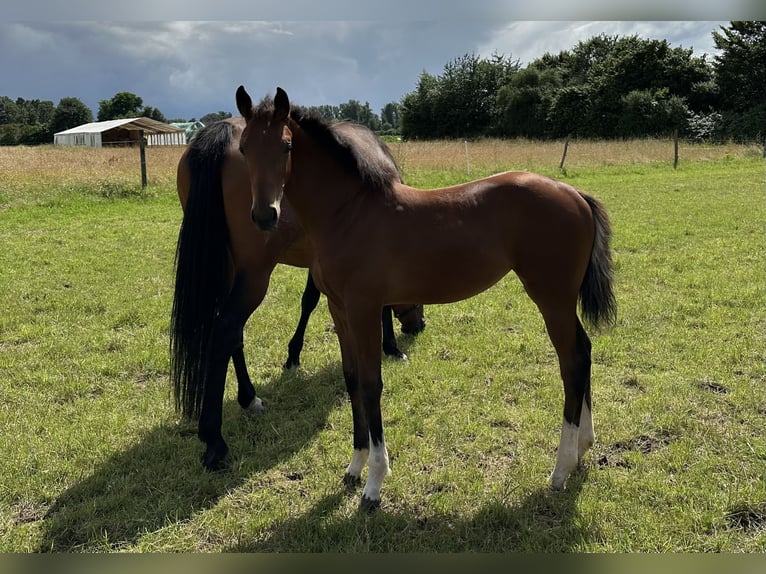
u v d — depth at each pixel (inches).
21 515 100.3
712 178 524.1
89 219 364.2
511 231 101.9
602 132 1236.5
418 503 102.3
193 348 117.6
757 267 235.8
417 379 149.6
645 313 189.2
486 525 96.0
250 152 92.4
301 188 100.6
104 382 149.2
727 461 109.3
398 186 103.9
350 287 99.4
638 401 133.0
